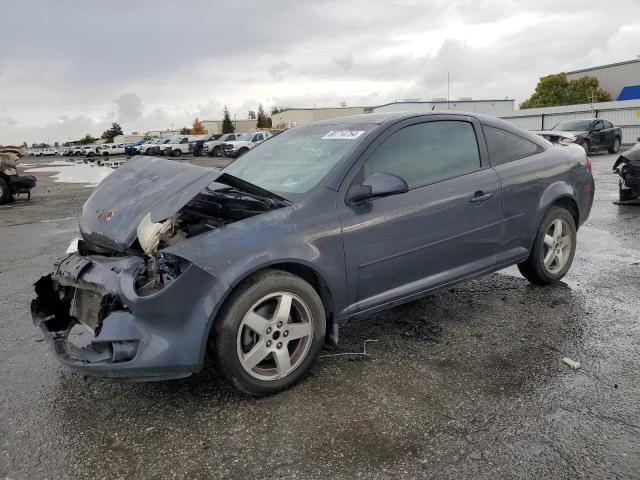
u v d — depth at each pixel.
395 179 3.24
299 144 4.01
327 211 3.21
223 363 2.86
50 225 9.93
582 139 21.67
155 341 2.74
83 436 2.71
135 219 3.15
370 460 2.42
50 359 3.69
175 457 2.51
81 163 41.84
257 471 2.38
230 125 92.44
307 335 3.12
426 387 3.06
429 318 4.13
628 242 6.46
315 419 2.77
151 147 44.62
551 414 2.73
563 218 4.65
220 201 3.62
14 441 2.69
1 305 4.95
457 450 2.46
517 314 4.14
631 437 2.51
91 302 3.24
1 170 14.12
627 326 3.83
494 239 4.06
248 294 2.87
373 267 3.38
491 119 4.31
